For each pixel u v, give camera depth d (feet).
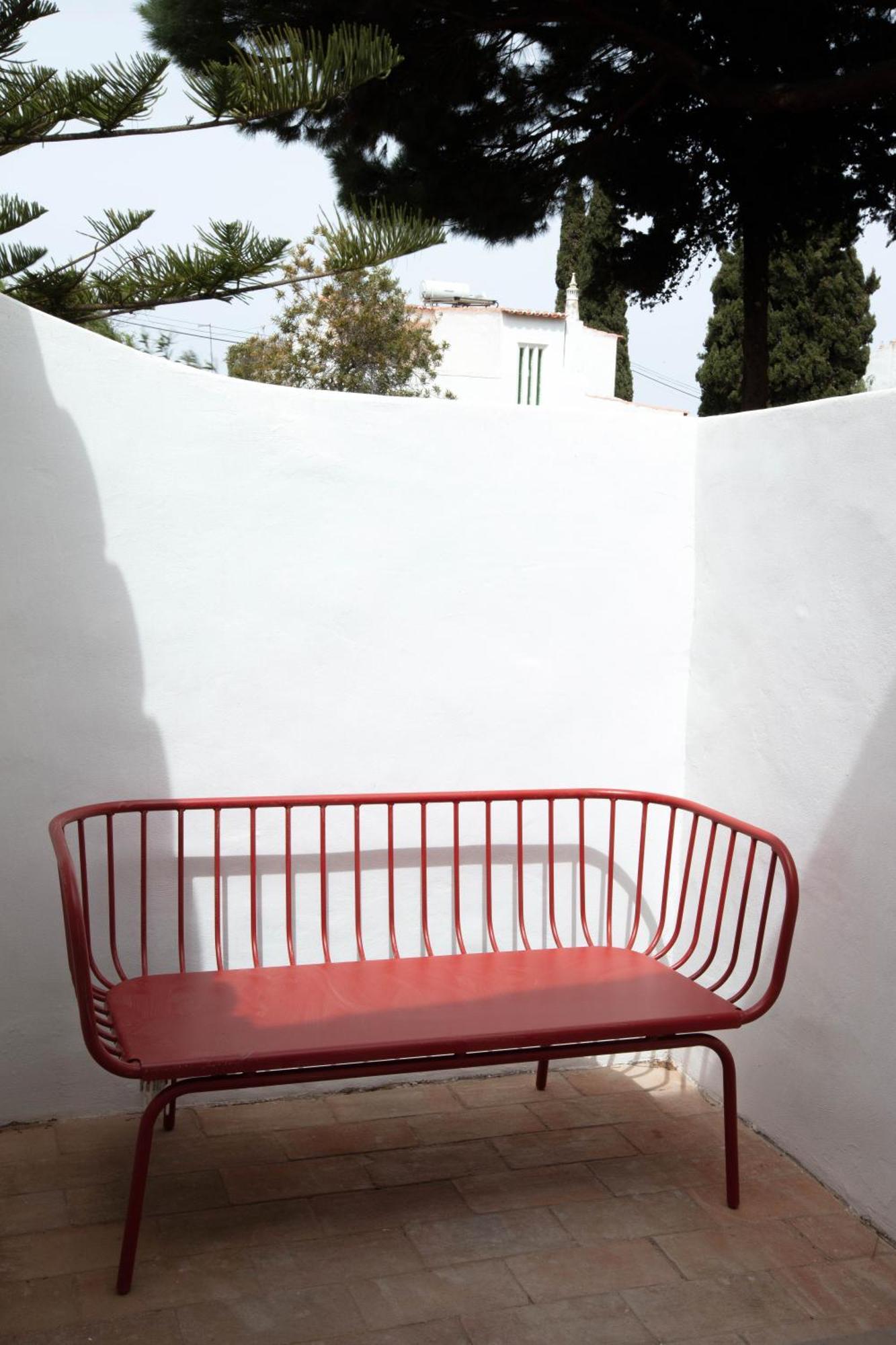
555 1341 6.78
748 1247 7.82
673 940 9.50
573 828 10.56
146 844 8.99
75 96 13.20
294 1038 7.34
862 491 8.33
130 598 9.06
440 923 10.27
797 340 61.31
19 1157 8.63
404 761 9.99
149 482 9.02
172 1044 7.19
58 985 9.12
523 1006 8.05
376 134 26.21
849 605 8.46
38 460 8.66
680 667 10.66
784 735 9.23
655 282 29.68
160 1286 7.14
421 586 9.87
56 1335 6.65
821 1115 8.70
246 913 9.68
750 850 8.85
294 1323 6.86
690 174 27.63
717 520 10.17
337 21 21.57
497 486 9.99
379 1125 9.43
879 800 8.13
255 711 9.51
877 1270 7.61
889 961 8.00
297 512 9.46
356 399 9.52
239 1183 8.40
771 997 8.13
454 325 71.31
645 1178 8.70
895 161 25.58
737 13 22.99
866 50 23.00
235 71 13.17
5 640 8.68
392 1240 7.75
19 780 8.85
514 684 10.21
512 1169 8.76
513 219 27.84
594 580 10.34
